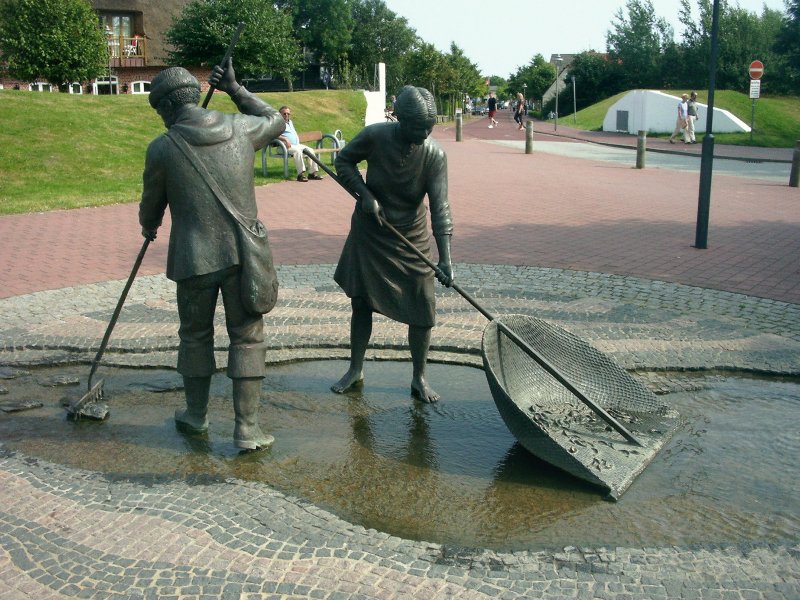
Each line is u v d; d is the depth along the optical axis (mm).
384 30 73188
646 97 36281
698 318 7133
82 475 4180
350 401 5398
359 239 5191
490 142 31000
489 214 13062
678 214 13094
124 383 5707
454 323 6969
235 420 4613
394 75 71000
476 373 5969
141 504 3846
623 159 23812
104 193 14680
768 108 35906
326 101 30656
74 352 6273
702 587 3225
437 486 4195
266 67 31500
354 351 5559
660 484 4211
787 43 42812
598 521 3840
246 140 4355
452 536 3709
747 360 6039
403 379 5832
